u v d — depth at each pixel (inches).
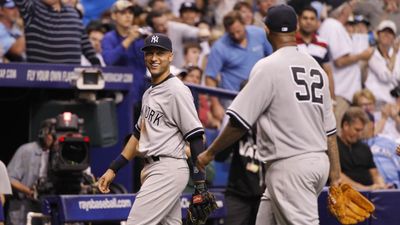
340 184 860.6
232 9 1622.8
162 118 860.0
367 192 1017.5
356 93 1566.2
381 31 1643.7
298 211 796.6
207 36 1558.8
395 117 1622.8
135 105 1262.3
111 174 901.2
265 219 843.4
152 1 1581.0
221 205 1085.1
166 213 860.6
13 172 1114.7
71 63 1328.7
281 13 818.8
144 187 857.5
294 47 822.5
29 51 1309.1
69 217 984.9
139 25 1477.6
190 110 853.8
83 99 1172.5
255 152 1089.4
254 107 796.6
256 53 1501.0
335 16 1646.2
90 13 1578.5
